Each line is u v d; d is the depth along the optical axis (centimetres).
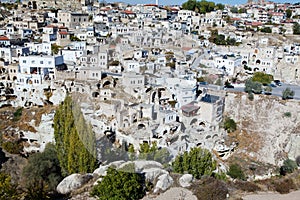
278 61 13012
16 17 17338
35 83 9450
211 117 7962
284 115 8762
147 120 7038
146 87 8231
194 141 7194
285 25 18300
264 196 4659
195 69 10800
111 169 3909
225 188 4525
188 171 4853
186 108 7825
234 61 11638
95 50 11500
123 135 5938
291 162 7600
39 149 8250
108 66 10244
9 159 7369
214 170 5584
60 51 11138
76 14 17775
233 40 15088
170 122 7394
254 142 8306
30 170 5797
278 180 5478
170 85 8519
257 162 7812
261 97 9200
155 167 4438
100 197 3978
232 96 9225
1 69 10312
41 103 9275
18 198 4238
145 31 14712
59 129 5525
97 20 18000
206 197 4200
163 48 12925
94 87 7969
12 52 10931
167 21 17538
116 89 7975
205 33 16262
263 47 13662
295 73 12612
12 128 8600
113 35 14488
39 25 16262
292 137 8344
